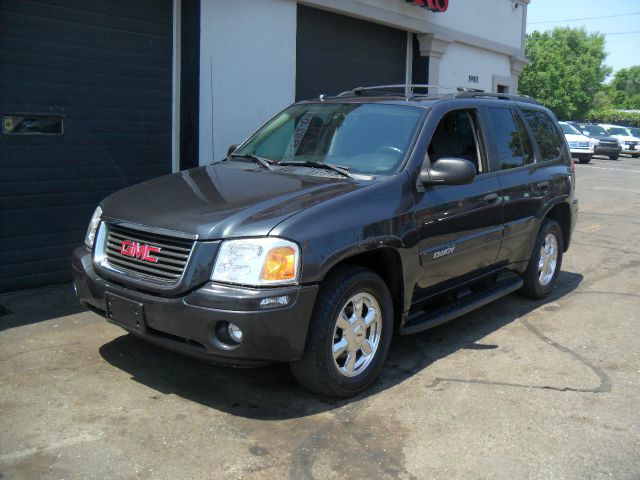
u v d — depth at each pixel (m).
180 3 7.41
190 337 3.61
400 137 4.69
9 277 6.16
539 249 6.16
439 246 4.62
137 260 3.87
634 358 4.98
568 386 4.41
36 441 3.47
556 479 3.28
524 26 15.55
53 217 6.46
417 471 3.31
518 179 5.62
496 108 5.68
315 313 3.77
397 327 4.50
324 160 4.79
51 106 6.35
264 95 8.58
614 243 9.72
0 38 5.91
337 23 10.02
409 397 4.15
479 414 3.95
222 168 4.87
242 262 3.54
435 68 12.23
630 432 3.79
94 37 6.64
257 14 8.29
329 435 3.64
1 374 4.28
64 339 4.92
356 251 3.89
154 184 4.58
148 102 7.23
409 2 11.05
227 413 3.86
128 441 3.50
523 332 5.50
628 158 34.25
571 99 62.44
